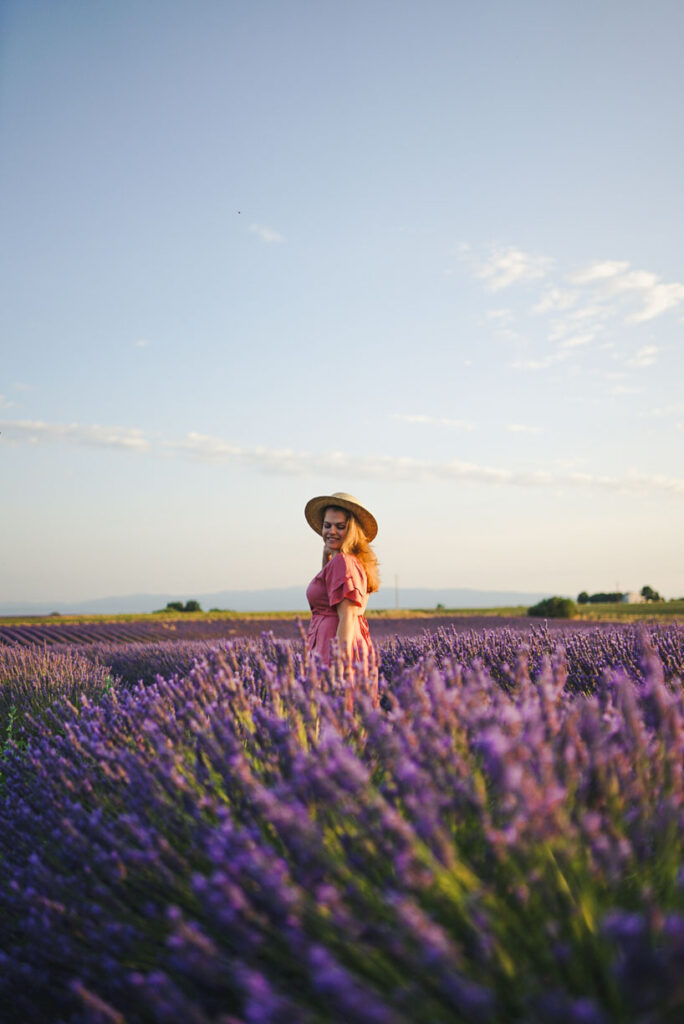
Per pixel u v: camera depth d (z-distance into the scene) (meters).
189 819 1.83
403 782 1.51
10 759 2.80
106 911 1.72
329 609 3.81
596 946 1.17
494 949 1.16
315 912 1.26
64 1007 1.75
